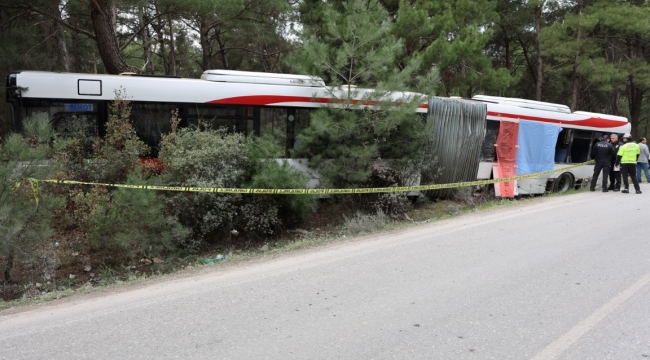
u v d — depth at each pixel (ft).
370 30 35.17
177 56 101.24
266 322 15.74
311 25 64.80
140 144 32.07
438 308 16.63
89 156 31.86
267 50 88.94
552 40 84.89
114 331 15.37
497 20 74.18
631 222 30.76
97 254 28.71
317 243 27.89
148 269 28.30
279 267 22.45
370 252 24.62
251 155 32.24
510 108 45.80
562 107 51.03
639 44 97.76
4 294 23.95
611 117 54.08
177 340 14.55
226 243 32.58
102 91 33.06
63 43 65.16
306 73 35.88
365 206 37.81
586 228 29.07
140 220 27.30
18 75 32.09
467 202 41.63
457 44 57.62
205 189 28.86
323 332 14.89
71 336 15.10
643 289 18.35
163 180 30.04
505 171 45.06
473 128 42.09
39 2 49.29
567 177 50.72
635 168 44.65
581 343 13.97
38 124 24.94
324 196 36.32
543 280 19.44
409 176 38.73
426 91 36.83
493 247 24.84
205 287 19.75
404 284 19.21
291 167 33.12
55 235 27.76
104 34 45.39
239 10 50.80
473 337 14.40
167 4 45.06
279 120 36.88
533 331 14.76
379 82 35.09
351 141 36.01
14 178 22.59
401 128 37.19
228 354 13.57
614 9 80.48
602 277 19.77
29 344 14.61
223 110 35.58
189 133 31.42
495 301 17.21
